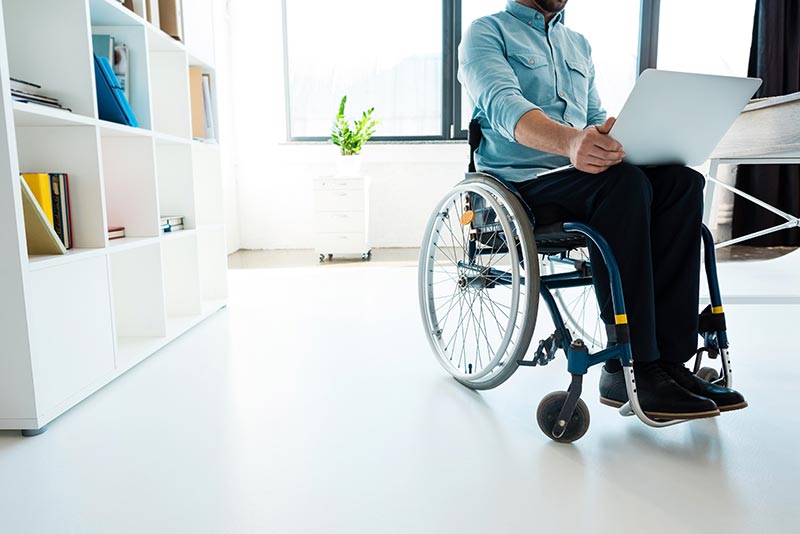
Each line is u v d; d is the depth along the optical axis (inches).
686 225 38.3
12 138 38.3
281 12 150.4
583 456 37.6
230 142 150.8
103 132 56.2
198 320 74.0
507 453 38.1
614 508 31.4
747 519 30.2
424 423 43.1
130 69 61.1
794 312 77.5
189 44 75.8
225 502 32.3
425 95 157.4
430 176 156.2
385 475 35.2
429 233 54.6
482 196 44.8
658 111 34.3
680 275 38.5
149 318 64.3
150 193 62.4
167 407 46.7
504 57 46.3
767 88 140.6
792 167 140.1
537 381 52.4
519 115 40.1
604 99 157.0
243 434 41.4
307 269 121.0
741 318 74.3
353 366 57.0
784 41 139.9
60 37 48.4
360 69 156.3
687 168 39.0
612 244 36.6
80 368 47.0
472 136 48.9
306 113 158.1
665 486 33.7
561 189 40.4
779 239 143.9
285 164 155.6
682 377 38.3
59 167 49.9
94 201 50.2
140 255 63.3
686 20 150.3
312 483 34.3
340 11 153.9
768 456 37.3
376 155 154.6
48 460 37.6
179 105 73.0
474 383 48.8
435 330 55.7
